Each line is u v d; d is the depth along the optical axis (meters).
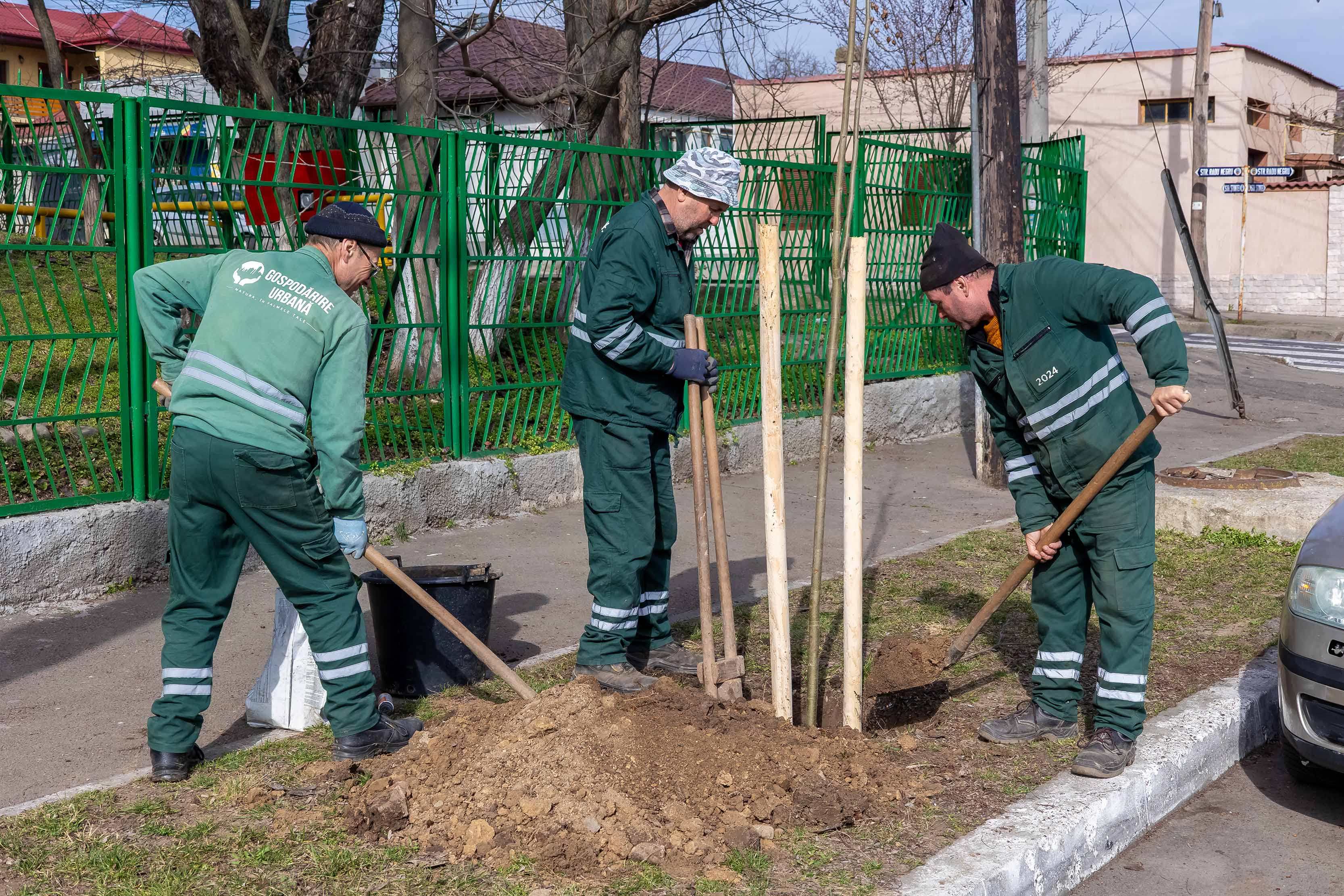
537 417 7.69
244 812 3.34
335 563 3.64
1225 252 25.44
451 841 3.15
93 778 3.65
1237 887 3.43
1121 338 18.91
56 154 5.58
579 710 3.56
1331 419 12.49
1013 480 4.03
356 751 3.67
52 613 5.27
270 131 6.11
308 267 3.56
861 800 3.40
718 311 8.71
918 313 10.70
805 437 9.41
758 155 11.14
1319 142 30.41
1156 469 9.51
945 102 23.17
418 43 9.32
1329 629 3.66
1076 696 4.06
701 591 4.00
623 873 3.03
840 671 4.74
